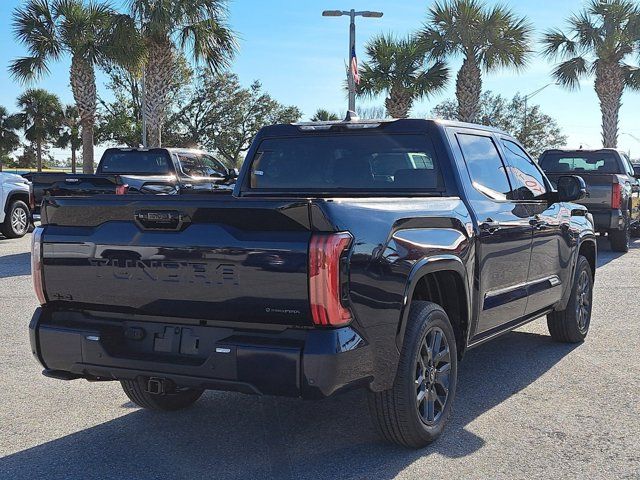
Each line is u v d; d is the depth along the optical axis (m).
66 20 24.91
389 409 4.07
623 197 13.73
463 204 4.83
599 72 28.72
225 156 54.91
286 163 5.61
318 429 4.66
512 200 5.56
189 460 4.17
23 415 4.97
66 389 5.58
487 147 5.57
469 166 5.18
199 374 3.74
